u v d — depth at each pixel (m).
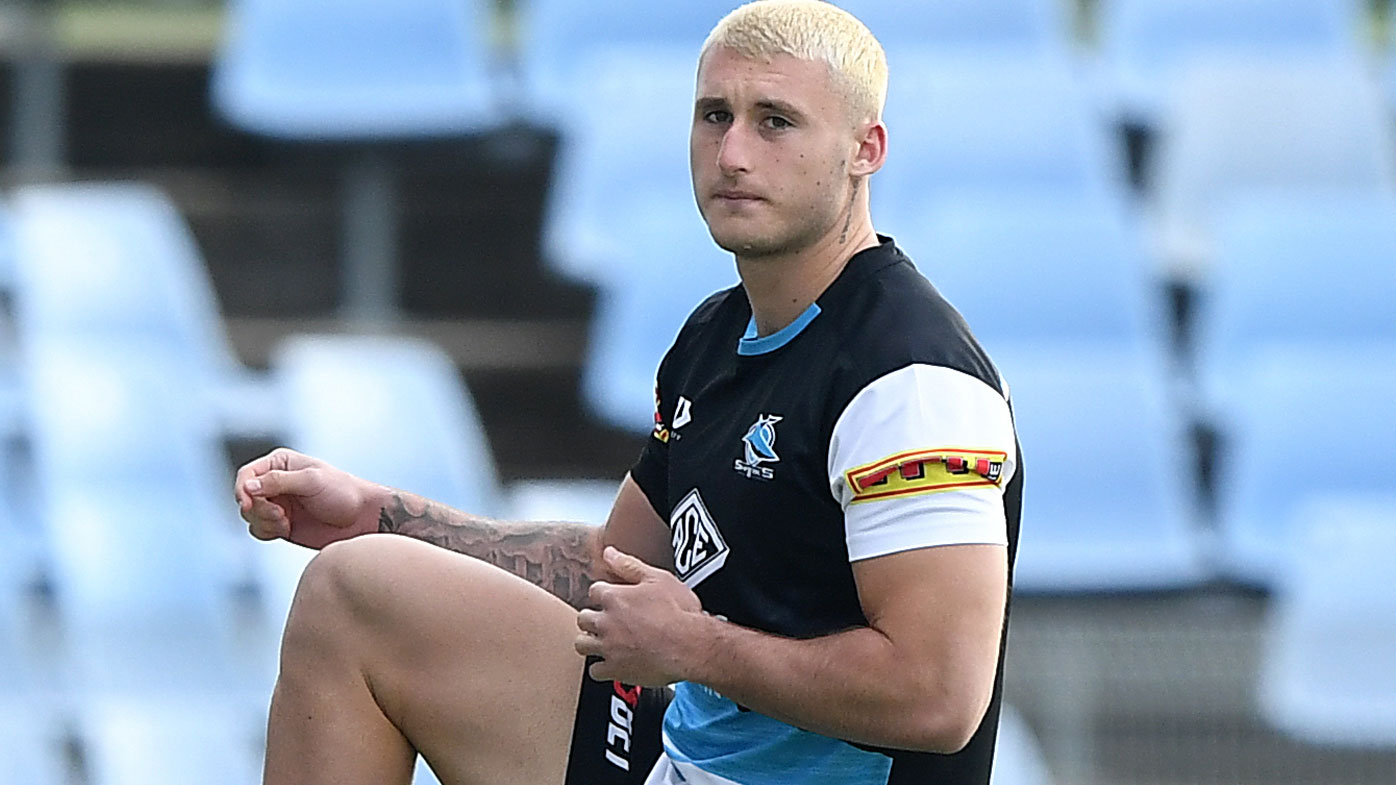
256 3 26.25
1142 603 22.31
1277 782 19.41
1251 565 22.42
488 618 8.65
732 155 8.01
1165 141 26.12
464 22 26.42
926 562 7.65
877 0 27.75
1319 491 22.83
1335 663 20.39
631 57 26.83
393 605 8.48
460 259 25.92
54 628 20.31
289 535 9.68
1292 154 25.95
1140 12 28.38
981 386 7.93
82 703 20.05
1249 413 23.14
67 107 26.84
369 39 26.25
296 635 8.48
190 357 22.33
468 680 8.60
